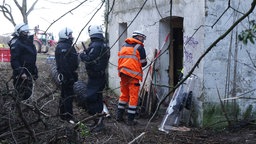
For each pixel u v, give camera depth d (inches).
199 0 308.2
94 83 280.8
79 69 482.0
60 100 266.2
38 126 222.2
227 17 306.7
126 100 322.0
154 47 375.2
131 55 310.5
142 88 363.6
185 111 326.0
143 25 396.2
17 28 290.5
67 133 209.3
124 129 284.2
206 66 306.5
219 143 269.4
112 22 470.3
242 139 279.3
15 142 194.5
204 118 308.0
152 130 299.0
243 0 309.4
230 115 313.7
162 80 370.0
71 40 293.9
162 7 359.3
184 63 330.0
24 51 290.0
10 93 209.3
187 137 281.9
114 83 459.2
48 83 446.9
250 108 318.0
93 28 280.5
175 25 369.4
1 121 211.3
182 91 318.7
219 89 311.0
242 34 137.2
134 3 411.8
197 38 311.9
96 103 280.1
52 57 590.2
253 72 317.7
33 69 296.0
